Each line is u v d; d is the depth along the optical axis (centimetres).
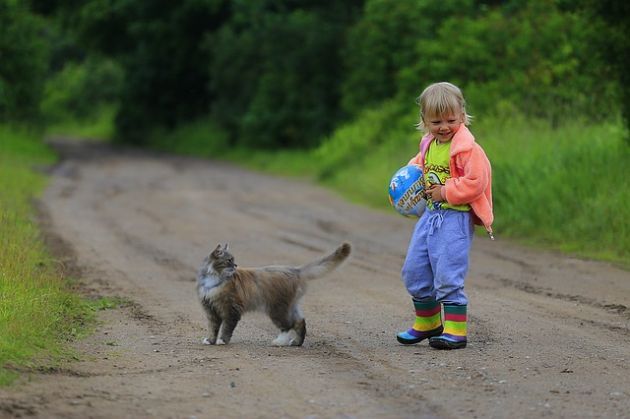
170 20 11206
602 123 4294
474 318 2061
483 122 5034
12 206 3891
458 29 6244
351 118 8081
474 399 1369
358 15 9000
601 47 3700
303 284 1884
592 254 3086
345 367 1594
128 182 6341
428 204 1769
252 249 3325
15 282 2106
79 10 11781
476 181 1686
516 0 6406
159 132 11588
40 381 1429
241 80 9862
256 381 1486
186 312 2195
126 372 1543
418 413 1298
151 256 3136
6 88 8894
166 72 11494
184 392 1407
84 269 2812
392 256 3169
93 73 15600
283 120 8838
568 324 1991
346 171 6338
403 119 6266
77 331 1906
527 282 2586
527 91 5353
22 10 9231
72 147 11050
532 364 1602
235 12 10462
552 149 4038
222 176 7069
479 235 3647
